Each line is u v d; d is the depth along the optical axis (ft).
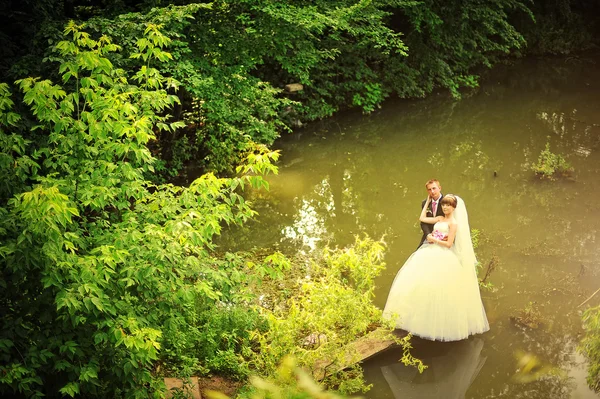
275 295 27.84
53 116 19.15
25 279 17.37
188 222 20.66
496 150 47.96
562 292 28.66
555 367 23.89
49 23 31.78
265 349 21.65
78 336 17.37
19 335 16.61
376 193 40.63
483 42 70.03
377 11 51.01
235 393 21.22
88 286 16.39
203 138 42.34
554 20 83.51
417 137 51.85
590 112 57.62
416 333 24.57
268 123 44.86
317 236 34.65
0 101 18.88
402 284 25.16
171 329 19.21
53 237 16.81
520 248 32.55
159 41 21.25
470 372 23.59
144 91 20.85
